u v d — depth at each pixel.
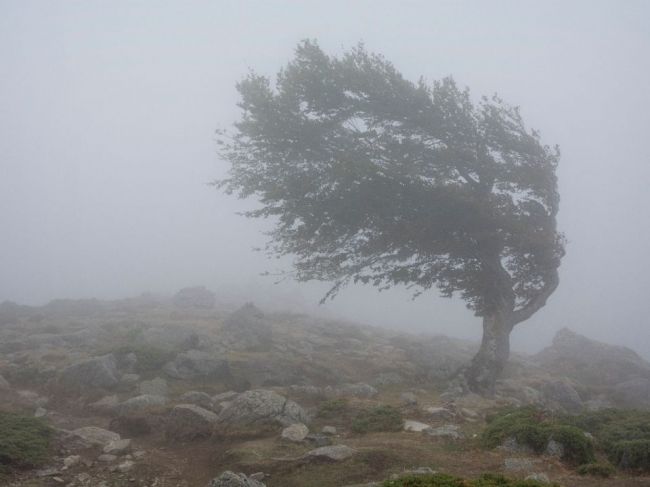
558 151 26.45
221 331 27.45
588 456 10.60
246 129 24.19
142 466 11.00
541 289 25.42
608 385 30.81
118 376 18.22
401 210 22.84
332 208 22.80
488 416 14.58
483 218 23.05
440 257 24.59
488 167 24.48
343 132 25.08
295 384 20.38
